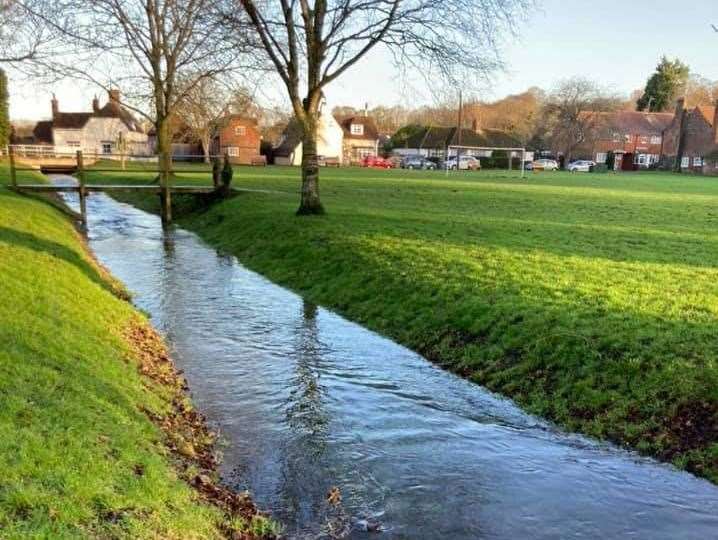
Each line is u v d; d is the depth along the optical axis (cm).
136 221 2788
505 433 730
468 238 1709
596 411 751
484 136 9375
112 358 785
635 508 566
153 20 3322
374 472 630
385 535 518
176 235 2397
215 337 1091
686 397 714
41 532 373
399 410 795
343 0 2086
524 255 1450
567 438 717
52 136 8781
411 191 3512
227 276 1636
